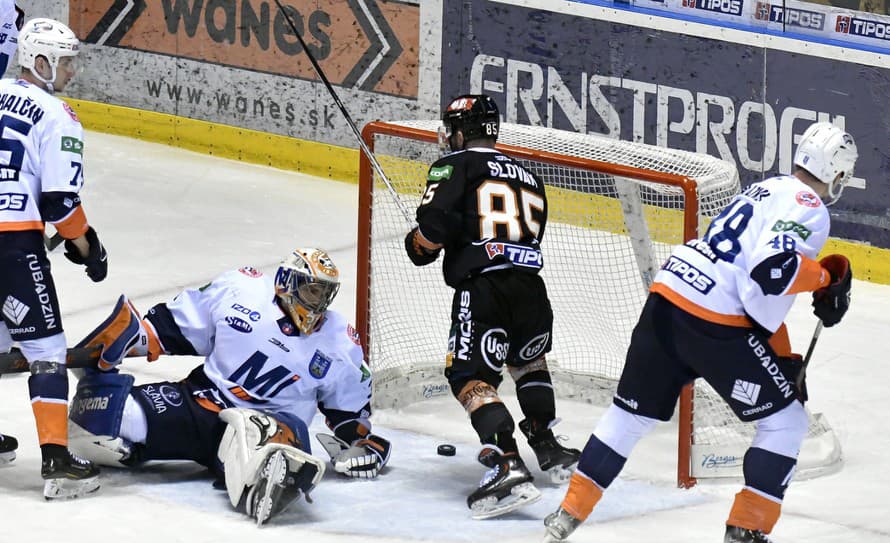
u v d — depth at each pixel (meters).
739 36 24.20
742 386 12.68
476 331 14.54
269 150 29.39
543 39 26.03
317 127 28.73
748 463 12.78
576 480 13.09
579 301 19.61
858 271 23.84
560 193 20.59
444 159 14.98
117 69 30.91
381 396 17.44
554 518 13.09
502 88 26.66
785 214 12.45
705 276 12.65
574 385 18.06
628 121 25.56
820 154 12.75
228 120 29.78
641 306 19.41
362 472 14.90
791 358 13.54
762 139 24.39
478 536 13.43
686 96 24.95
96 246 14.53
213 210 26.36
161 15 30.09
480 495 13.80
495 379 14.63
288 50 28.67
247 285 14.56
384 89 27.83
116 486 14.27
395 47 27.52
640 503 14.59
